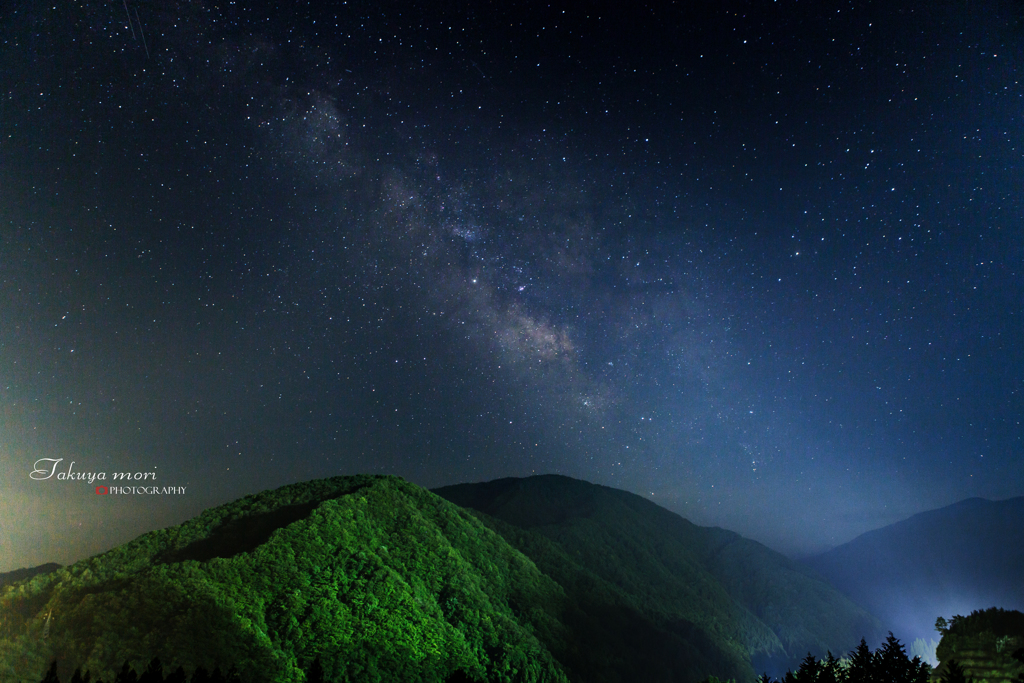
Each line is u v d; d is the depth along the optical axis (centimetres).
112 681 4500
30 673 4584
